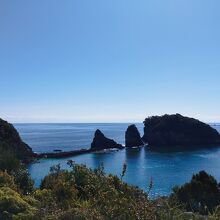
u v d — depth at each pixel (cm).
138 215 648
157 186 5188
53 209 761
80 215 711
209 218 703
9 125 8919
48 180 1194
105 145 12538
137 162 8631
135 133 13712
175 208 683
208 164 8162
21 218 735
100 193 778
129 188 878
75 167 1151
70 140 17162
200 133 14650
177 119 14600
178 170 7169
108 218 676
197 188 2394
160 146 14062
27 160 8375
